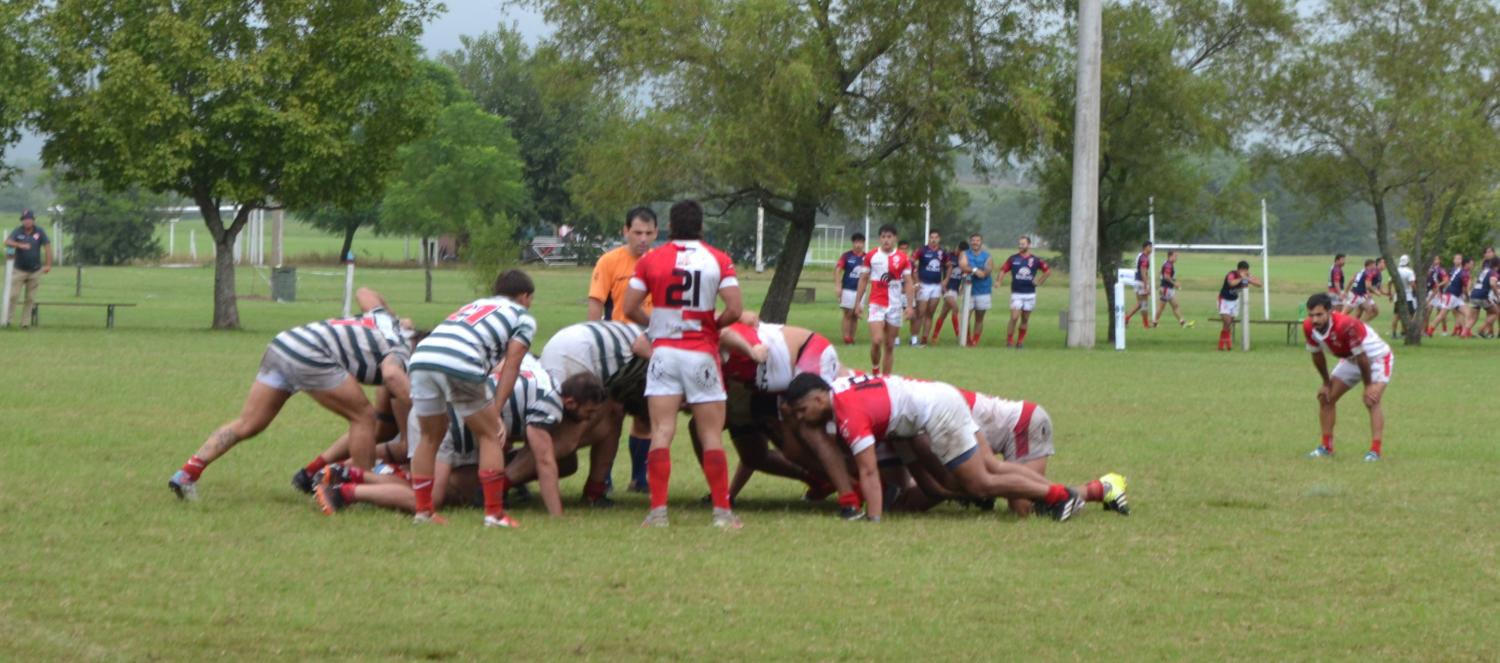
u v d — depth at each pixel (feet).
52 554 33.01
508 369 38.34
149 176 123.85
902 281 93.71
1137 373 96.32
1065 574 33.81
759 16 130.93
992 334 152.46
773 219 372.58
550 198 381.40
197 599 29.32
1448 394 84.79
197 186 131.13
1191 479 50.19
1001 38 141.49
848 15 138.82
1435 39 139.03
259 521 37.99
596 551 35.29
